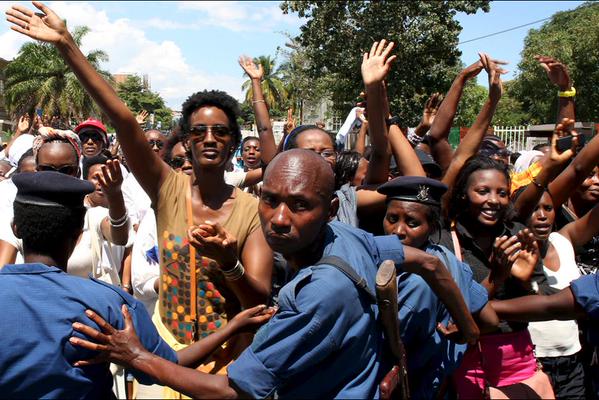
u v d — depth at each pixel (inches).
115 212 127.1
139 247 146.2
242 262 105.7
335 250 79.2
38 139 157.6
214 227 89.3
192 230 89.5
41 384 79.0
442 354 97.8
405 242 106.3
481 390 112.5
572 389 140.7
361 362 77.9
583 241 144.9
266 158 186.4
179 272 105.7
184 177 111.3
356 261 79.3
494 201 119.9
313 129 150.6
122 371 121.3
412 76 1037.2
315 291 72.7
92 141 219.9
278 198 76.0
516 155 315.6
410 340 91.8
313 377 76.6
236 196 109.1
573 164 144.6
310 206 75.5
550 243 142.2
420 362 93.3
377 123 128.5
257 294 97.6
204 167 105.7
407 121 1052.5
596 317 103.9
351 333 75.5
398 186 106.2
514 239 105.7
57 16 99.8
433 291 90.3
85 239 138.6
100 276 142.3
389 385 78.4
